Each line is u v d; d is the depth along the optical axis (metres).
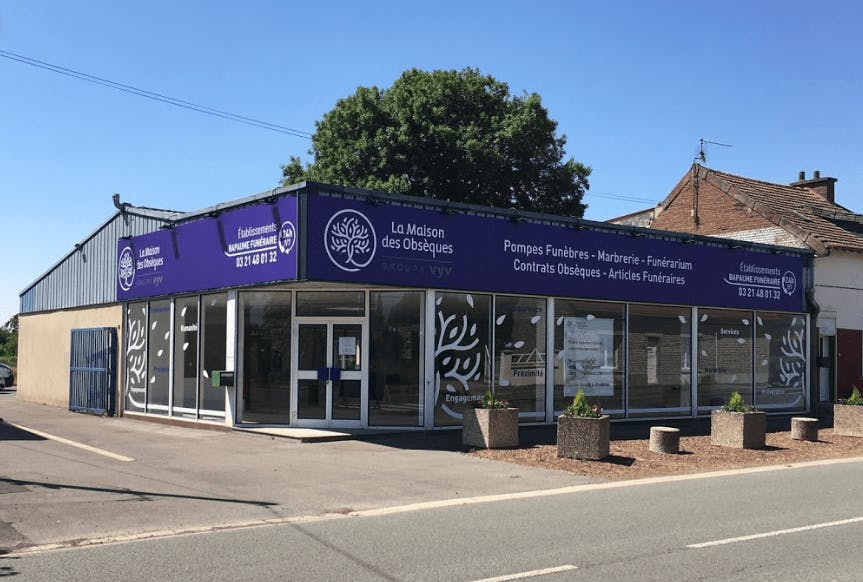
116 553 7.01
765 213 25.69
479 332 16.97
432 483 10.88
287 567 6.56
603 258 18.92
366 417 16.25
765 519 8.60
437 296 16.41
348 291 16.50
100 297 22.59
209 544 7.37
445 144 32.47
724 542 7.50
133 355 20.75
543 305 18.09
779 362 22.80
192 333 18.31
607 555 6.99
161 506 9.09
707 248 21.09
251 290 16.70
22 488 9.98
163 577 6.24
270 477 11.17
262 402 16.62
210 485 10.48
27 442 14.88
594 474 11.82
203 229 17.53
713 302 21.06
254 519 8.53
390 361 16.30
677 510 9.11
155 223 19.73
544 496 10.08
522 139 33.38
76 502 9.20
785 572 6.46
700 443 15.62
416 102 32.78
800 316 23.47
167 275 18.92
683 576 6.33
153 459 12.74
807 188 31.05
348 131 33.78
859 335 25.03
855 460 13.98
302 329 16.58
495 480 11.18
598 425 13.02
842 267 24.78
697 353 20.89
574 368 18.53
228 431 16.62
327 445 14.52
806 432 16.41
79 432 16.80
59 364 25.31
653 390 19.98
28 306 28.14
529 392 17.69
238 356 16.70
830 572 6.46
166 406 19.11
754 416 15.17
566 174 35.25
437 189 32.81
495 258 17.03
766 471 12.52
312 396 16.44
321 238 14.67
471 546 7.32
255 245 15.71
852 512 9.03
